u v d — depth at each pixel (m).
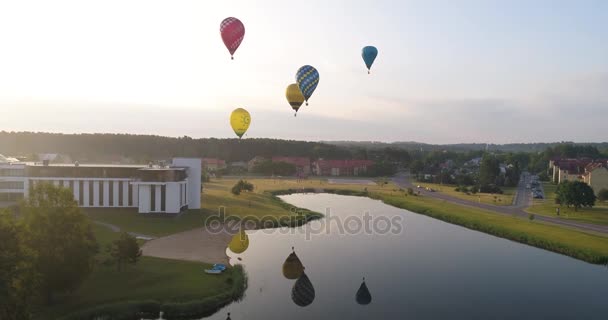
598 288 51.03
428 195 134.62
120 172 86.44
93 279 47.12
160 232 73.00
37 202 40.88
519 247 69.88
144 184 82.62
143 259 55.97
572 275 55.72
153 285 46.66
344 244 70.00
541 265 60.06
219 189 128.62
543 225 83.44
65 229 40.16
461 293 48.91
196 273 51.25
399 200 119.25
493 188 144.50
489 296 48.22
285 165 197.38
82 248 40.78
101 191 86.44
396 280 52.84
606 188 122.12
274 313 42.91
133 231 72.69
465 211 100.69
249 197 114.31
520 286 51.59
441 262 60.50
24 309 31.92
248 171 197.25
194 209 91.12
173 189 83.38
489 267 58.66
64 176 85.88
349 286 50.50
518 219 90.06
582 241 69.94
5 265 30.22
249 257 61.19
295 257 61.53
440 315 43.03
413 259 61.78
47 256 39.12
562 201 101.75
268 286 50.03
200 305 42.56
